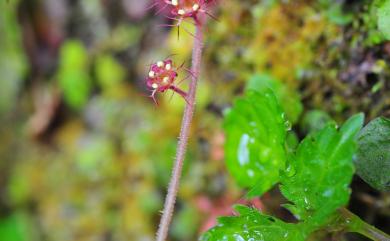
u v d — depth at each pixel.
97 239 0.20
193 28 0.17
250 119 0.13
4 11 0.22
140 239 0.19
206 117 0.17
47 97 0.22
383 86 0.14
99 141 0.20
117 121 0.20
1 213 0.22
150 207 0.19
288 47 0.16
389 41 0.14
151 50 0.19
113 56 0.20
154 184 0.19
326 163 0.11
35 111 0.22
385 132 0.12
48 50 0.22
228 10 0.16
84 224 0.20
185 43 0.17
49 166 0.21
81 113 0.21
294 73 0.15
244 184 0.13
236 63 0.17
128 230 0.19
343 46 0.15
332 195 0.11
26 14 0.21
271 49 0.16
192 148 0.17
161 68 0.12
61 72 0.21
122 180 0.19
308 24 0.15
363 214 0.15
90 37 0.20
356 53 0.15
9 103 0.23
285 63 0.16
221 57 0.17
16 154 0.23
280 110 0.13
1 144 0.23
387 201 0.14
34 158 0.22
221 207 0.17
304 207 0.12
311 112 0.15
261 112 0.13
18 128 0.23
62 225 0.21
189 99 0.13
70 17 0.21
